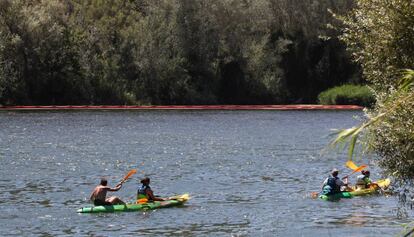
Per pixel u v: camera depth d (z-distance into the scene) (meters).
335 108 145.38
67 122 107.88
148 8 149.75
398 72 23.69
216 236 35.84
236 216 40.94
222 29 148.88
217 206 43.97
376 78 24.97
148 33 142.88
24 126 100.12
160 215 41.03
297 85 157.75
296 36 156.62
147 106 139.88
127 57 142.88
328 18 151.88
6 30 130.88
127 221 39.31
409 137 20.61
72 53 137.62
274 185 52.47
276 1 155.25
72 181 53.69
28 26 131.62
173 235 35.97
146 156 69.31
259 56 149.50
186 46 146.25
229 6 148.25
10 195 47.16
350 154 13.54
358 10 25.47
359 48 26.00
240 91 151.50
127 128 100.19
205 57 147.62
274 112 136.88
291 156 69.94
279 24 156.50
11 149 73.44
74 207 43.22
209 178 55.88
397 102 14.94
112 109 137.00
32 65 133.25
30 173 57.31
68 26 140.88
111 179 55.09
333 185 47.22
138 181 54.47
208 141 84.06
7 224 38.03
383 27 24.14
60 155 69.06
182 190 50.25
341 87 149.62
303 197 47.41
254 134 93.12
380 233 36.44
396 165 22.70
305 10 154.00
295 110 142.88
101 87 140.12
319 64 156.62
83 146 77.25
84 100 139.00
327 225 38.56
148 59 142.12
